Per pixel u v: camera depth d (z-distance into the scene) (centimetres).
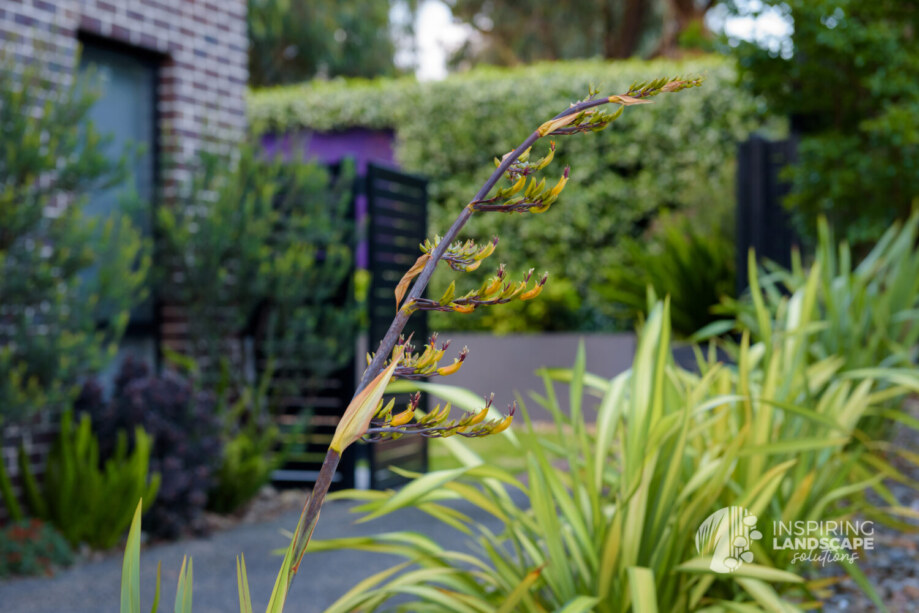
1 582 421
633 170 1118
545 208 118
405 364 118
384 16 2256
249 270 605
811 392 367
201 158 587
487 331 1086
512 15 2339
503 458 728
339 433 115
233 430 597
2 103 457
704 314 933
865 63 632
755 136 816
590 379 305
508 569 245
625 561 228
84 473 483
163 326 619
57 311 456
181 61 621
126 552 136
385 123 1212
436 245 121
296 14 2098
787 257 797
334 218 668
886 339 469
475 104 1152
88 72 483
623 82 1099
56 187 468
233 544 502
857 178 645
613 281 980
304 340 632
